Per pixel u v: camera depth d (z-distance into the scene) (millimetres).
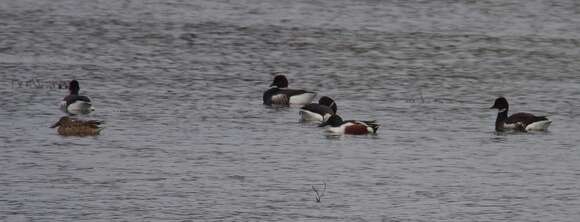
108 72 50062
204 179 30922
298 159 33562
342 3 70500
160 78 48812
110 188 29781
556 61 55594
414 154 34531
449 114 41938
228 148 34969
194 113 40938
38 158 33062
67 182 30328
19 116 39562
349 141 36312
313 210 27984
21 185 29922
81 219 26922
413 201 28984
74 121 36625
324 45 58594
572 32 63594
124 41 58625
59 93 44312
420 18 66500
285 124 39281
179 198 28906
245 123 39312
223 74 50469
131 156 33531
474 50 58031
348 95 46188
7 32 60188
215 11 67938
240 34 61031
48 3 69875
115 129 37531
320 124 38562
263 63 53688
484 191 30172
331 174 31719
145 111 41000
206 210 27859
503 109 38844
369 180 31109
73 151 34031
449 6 70062
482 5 70125
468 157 34344
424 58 55844
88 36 59750
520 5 70250
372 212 27891
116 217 27125
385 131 38219
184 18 65500
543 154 34938
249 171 31938
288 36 60688
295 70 52188
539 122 38656
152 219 27016
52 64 51875
